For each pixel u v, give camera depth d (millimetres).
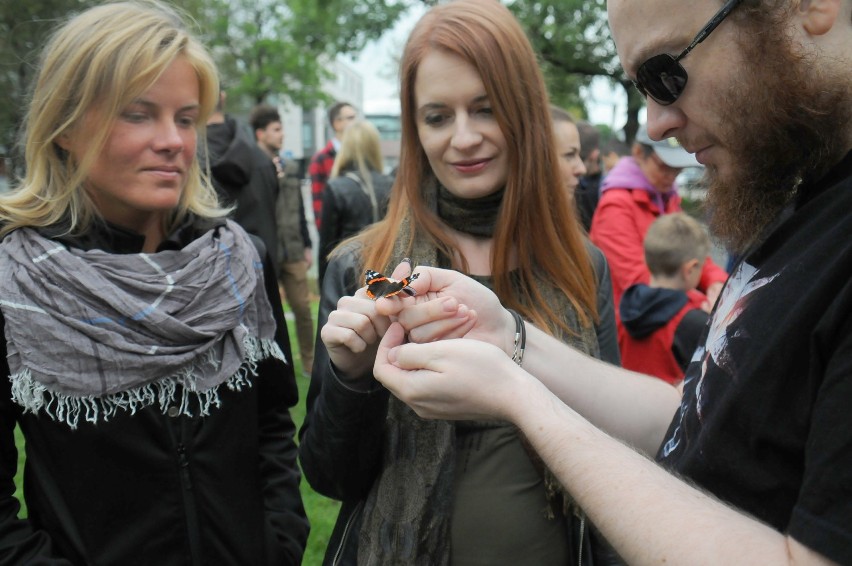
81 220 894
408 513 805
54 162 880
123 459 846
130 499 848
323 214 2801
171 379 874
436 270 753
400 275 747
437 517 809
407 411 836
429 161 972
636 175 2139
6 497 831
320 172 4078
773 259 544
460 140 900
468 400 566
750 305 540
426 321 678
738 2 513
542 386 572
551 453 515
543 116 952
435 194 994
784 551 409
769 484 479
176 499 870
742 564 407
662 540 434
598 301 1020
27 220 864
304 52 14258
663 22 543
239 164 2381
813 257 498
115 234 926
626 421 757
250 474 947
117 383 832
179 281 907
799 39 505
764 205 574
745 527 430
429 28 930
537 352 773
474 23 907
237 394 943
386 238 954
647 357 1720
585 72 9484
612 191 2137
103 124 840
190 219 994
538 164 940
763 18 502
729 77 528
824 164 540
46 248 851
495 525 833
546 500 852
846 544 378
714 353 568
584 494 484
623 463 486
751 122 525
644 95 602
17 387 801
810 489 404
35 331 814
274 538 963
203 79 935
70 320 821
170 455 870
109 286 855
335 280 961
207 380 895
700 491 476
